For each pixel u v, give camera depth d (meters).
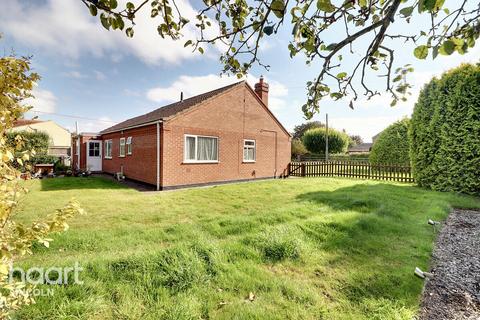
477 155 7.43
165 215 5.88
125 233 4.49
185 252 3.00
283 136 16.42
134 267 2.75
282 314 2.19
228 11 1.85
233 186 10.62
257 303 2.35
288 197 8.08
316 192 8.68
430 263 3.30
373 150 16.64
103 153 17.62
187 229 4.60
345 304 2.37
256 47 1.90
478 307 2.40
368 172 13.36
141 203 7.23
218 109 12.34
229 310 2.23
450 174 7.96
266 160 15.15
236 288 2.59
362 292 2.57
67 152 34.47
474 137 7.50
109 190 9.79
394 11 1.27
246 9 1.84
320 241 3.84
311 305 2.33
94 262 2.79
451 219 5.31
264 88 15.38
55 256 3.44
